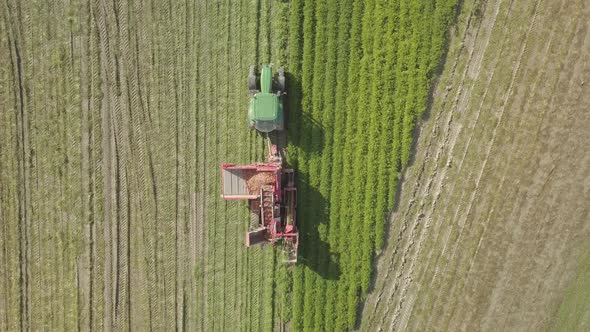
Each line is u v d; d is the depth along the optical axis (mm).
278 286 19109
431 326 18953
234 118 18484
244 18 17938
